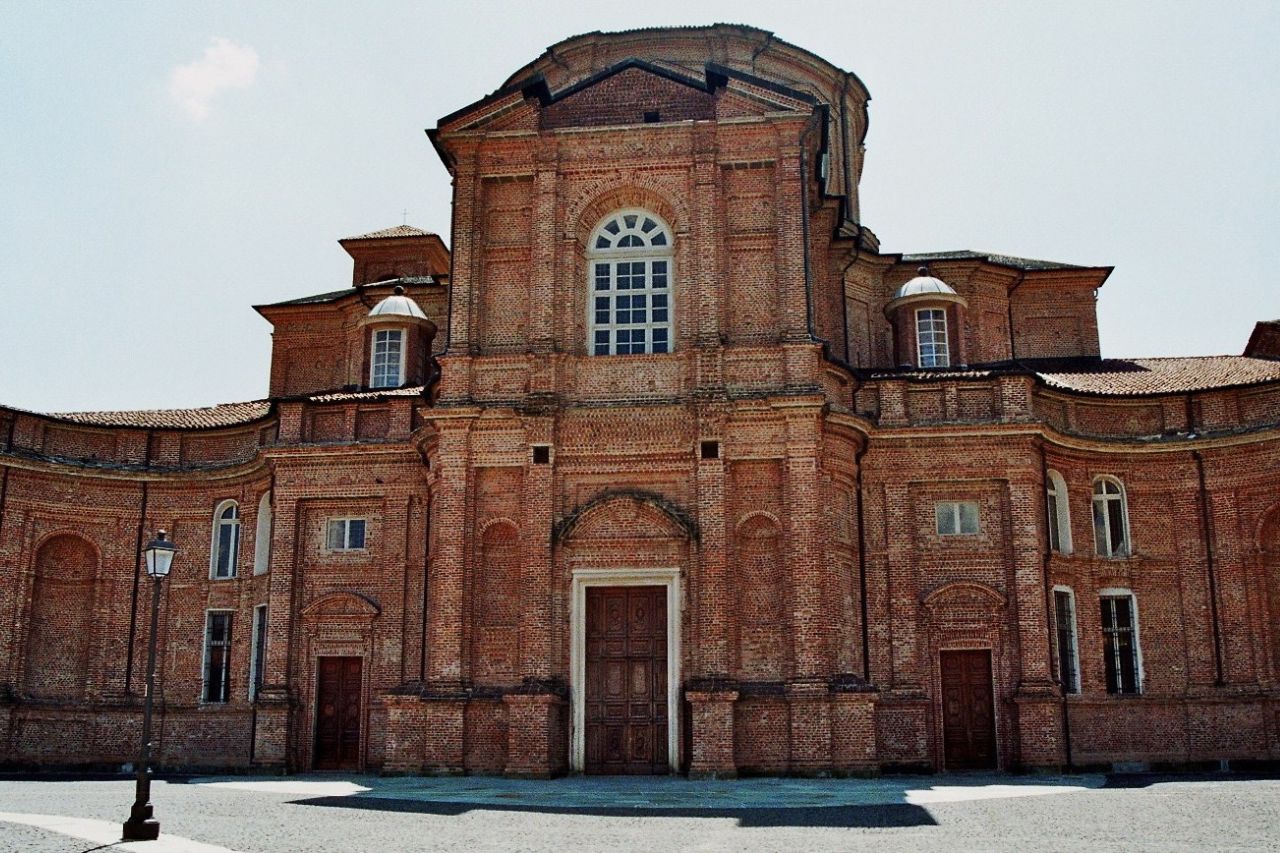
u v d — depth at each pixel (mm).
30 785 30312
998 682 34188
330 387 45875
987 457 35281
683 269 33188
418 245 49312
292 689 36562
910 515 35375
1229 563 36781
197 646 40219
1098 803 22750
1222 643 36375
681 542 31391
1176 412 37938
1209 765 35562
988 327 43844
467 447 32562
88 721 39531
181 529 41469
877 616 34719
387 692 32125
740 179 33781
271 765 35688
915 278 42562
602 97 34781
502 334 33562
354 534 37781
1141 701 36062
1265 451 36656
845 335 41250
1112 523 37969
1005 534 35062
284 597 37000
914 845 16812
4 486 39594
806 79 44938
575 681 31062
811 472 31141
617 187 34000
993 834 18094
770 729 30078
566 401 32531
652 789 26484
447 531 31953
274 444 38000
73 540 41000
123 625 40656
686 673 30719
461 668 31172
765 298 32969
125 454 41781
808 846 16766
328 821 20312
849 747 30031
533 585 31266
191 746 39219
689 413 31922
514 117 34562
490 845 17047
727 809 21844
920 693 34188
